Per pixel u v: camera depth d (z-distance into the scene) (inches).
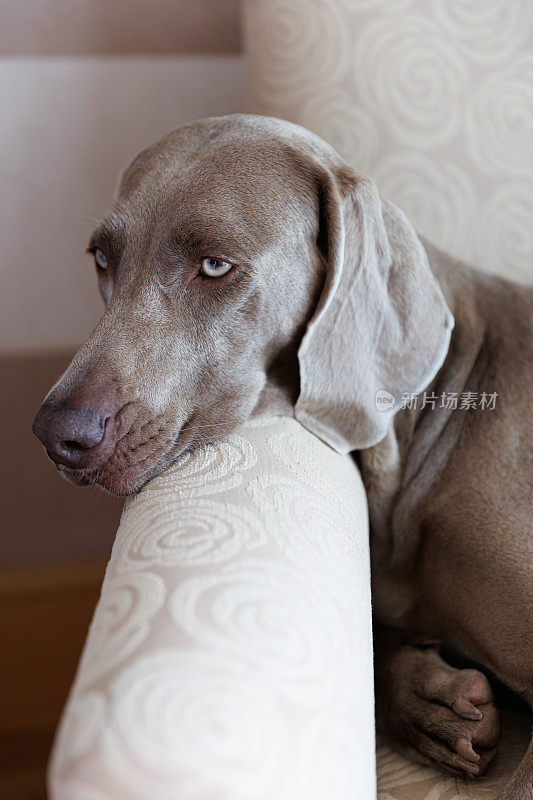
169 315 39.8
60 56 78.9
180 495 33.6
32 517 90.0
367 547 36.3
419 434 46.2
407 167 55.0
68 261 85.1
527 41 57.0
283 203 40.1
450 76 55.4
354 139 54.0
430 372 42.1
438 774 38.5
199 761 21.0
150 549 29.2
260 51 53.1
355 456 45.5
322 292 41.0
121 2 77.5
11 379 86.9
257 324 40.6
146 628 24.6
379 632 47.4
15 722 71.1
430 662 43.0
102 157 82.4
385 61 54.0
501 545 41.5
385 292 41.4
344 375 41.1
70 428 36.6
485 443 43.9
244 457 36.8
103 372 37.9
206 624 24.8
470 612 42.7
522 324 47.1
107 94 80.4
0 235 83.6
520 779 35.3
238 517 31.0
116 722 21.6
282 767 22.3
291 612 26.5
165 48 79.6
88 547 91.3
